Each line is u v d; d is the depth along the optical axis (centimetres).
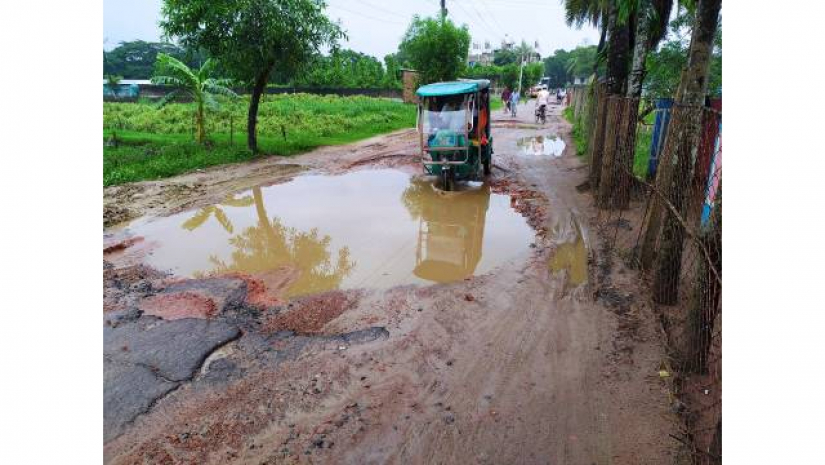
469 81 1240
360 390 439
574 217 926
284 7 1543
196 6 1433
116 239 847
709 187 544
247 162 1535
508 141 2011
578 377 448
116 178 1237
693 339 434
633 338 503
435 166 1148
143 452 374
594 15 1853
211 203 1072
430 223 931
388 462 360
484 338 518
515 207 1030
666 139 556
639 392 421
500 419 399
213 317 573
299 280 679
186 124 2319
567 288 629
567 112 3412
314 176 1346
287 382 452
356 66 5291
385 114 3020
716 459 313
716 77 1188
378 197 1123
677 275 554
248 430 394
